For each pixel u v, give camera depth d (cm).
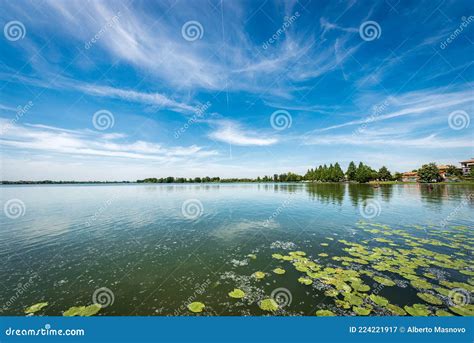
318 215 1853
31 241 1239
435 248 1050
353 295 677
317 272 829
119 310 636
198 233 1381
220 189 5847
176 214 1997
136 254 1044
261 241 1213
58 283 786
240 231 1419
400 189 4522
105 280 802
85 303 671
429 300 645
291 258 967
